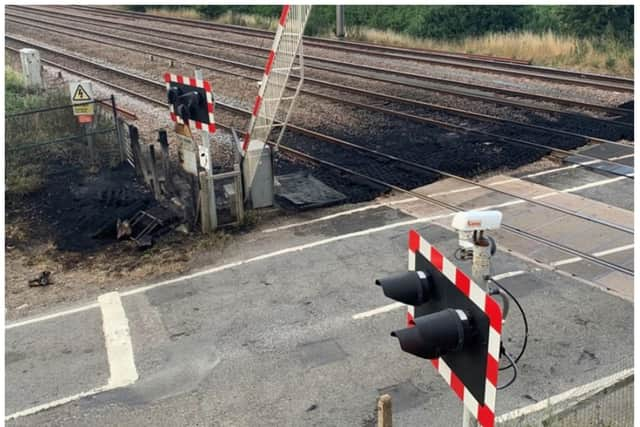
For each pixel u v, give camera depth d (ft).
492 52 87.51
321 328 26.50
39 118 52.06
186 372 24.12
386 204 38.96
